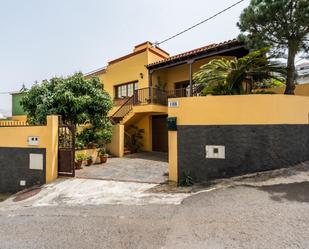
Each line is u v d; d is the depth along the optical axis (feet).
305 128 19.80
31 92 34.35
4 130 26.18
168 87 48.19
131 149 43.32
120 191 19.38
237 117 18.93
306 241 8.79
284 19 19.45
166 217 12.80
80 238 10.96
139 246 9.77
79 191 20.10
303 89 27.04
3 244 10.77
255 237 9.43
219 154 19.22
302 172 17.22
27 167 24.99
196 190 17.83
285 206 12.03
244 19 20.85
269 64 21.48
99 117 34.19
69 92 30.73
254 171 18.35
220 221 11.31
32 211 15.96
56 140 24.66
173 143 20.93
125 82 49.37
